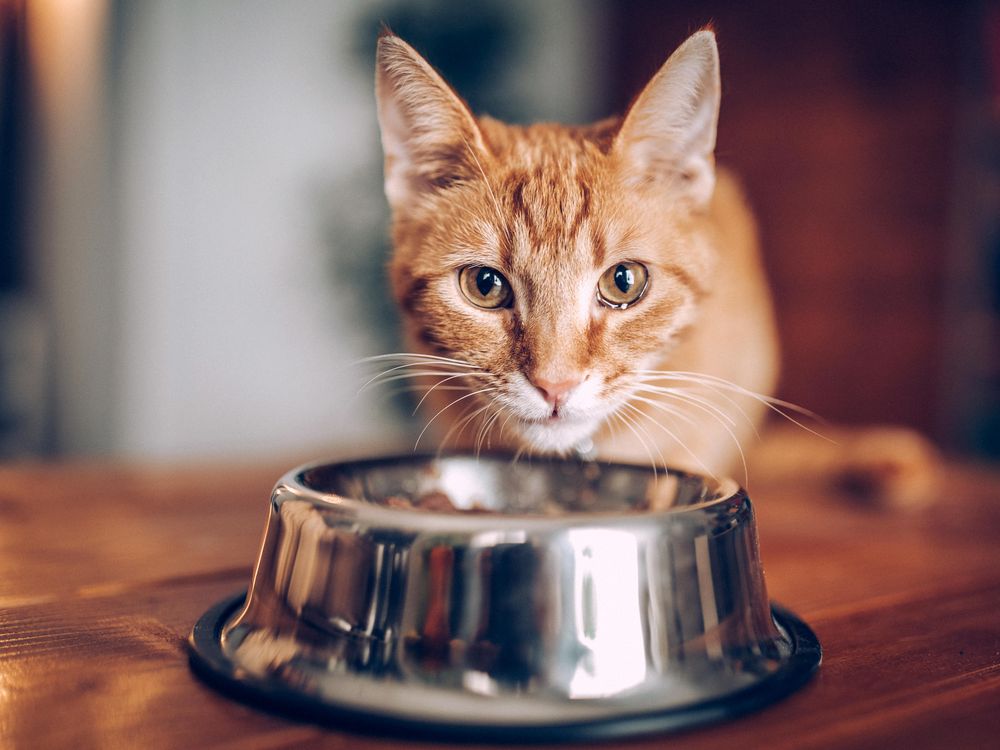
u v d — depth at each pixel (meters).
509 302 0.37
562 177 0.37
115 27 0.89
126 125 0.90
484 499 0.34
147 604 0.30
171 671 0.25
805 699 0.24
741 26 0.99
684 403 0.42
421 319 0.39
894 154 0.88
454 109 0.38
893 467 0.45
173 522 0.41
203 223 0.96
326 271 0.83
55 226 0.97
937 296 0.85
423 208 0.40
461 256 0.38
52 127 0.98
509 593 0.23
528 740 0.21
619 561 0.23
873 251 0.90
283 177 1.01
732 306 0.45
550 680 0.22
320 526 0.24
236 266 0.99
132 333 0.93
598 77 1.18
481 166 0.38
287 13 0.99
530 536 0.23
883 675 0.25
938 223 0.85
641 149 0.38
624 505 0.32
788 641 0.26
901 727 0.23
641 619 0.23
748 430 0.51
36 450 0.98
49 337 0.97
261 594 0.26
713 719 0.22
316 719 0.22
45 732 0.22
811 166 0.93
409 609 0.23
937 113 0.84
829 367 0.93
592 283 0.37
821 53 0.92
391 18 0.77
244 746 0.21
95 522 0.40
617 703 0.22
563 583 0.23
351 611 0.23
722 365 0.44
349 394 1.05
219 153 0.96
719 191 0.48
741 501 0.26
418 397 0.47
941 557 0.37
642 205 0.38
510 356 0.37
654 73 0.37
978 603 0.31
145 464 0.55
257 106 0.98
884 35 0.88
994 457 0.84
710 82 0.37
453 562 0.23
